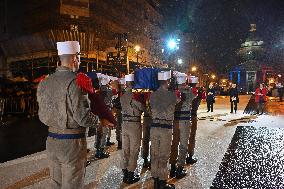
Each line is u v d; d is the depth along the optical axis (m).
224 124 14.15
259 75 60.91
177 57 39.81
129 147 5.84
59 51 3.35
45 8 21.05
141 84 5.89
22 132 12.12
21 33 21.64
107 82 7.94
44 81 3.38
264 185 5.37
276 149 8.18
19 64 22.30
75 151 3.27
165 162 5.25
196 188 5.37
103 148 7.84
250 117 17.30
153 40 38.19
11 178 6.02
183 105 6.08
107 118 3.46
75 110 3.13
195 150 8.41
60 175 3.40
